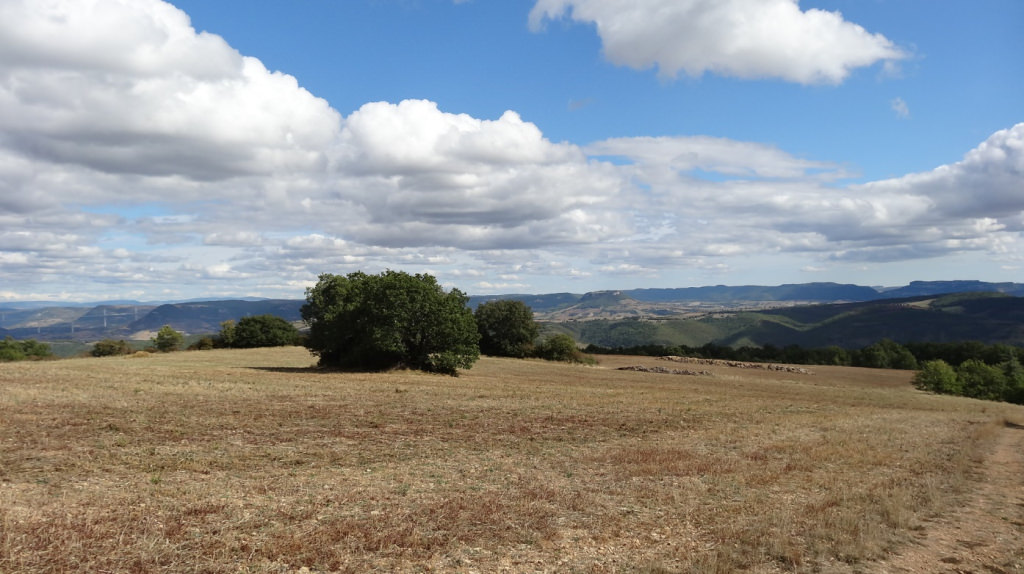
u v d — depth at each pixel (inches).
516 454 713.0
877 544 396.2
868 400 2176.4
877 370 4175.7
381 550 353.7
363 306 2140.7
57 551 323.0
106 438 690.2
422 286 2148.1
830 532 417.7
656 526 432.8
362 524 398.9
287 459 621.0
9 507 402.6
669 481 588.1
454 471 599.5
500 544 377.1
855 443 912.9
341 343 2249.0
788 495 543.8
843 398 2190.0
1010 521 481.4
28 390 1165.1
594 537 399.9
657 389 2132.1
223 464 579.8
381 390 1487.5
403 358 2191.2
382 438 791.7
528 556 358.3
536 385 1996.8
